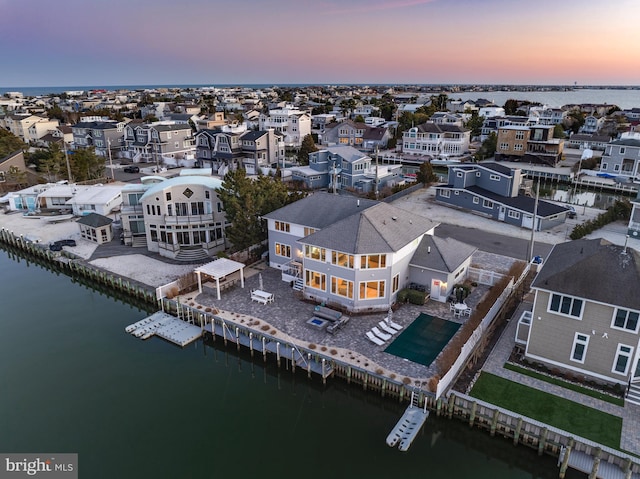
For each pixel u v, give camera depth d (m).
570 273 26.23
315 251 34.78
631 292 24.33
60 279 46.16
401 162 104.38
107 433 24.72
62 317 37.81
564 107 197.25
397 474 21.92
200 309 34.97
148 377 29.75
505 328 32.00
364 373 26.70
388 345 29.86
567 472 21.28
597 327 25.30
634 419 23.12
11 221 60.28
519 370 27.17
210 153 93.44
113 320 37.25
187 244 46.62
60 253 47.69
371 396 27.19
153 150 99.69
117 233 53.91
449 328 31.94
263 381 29.92
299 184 76.00
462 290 34.50
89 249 48.75
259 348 30.58
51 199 63.78
